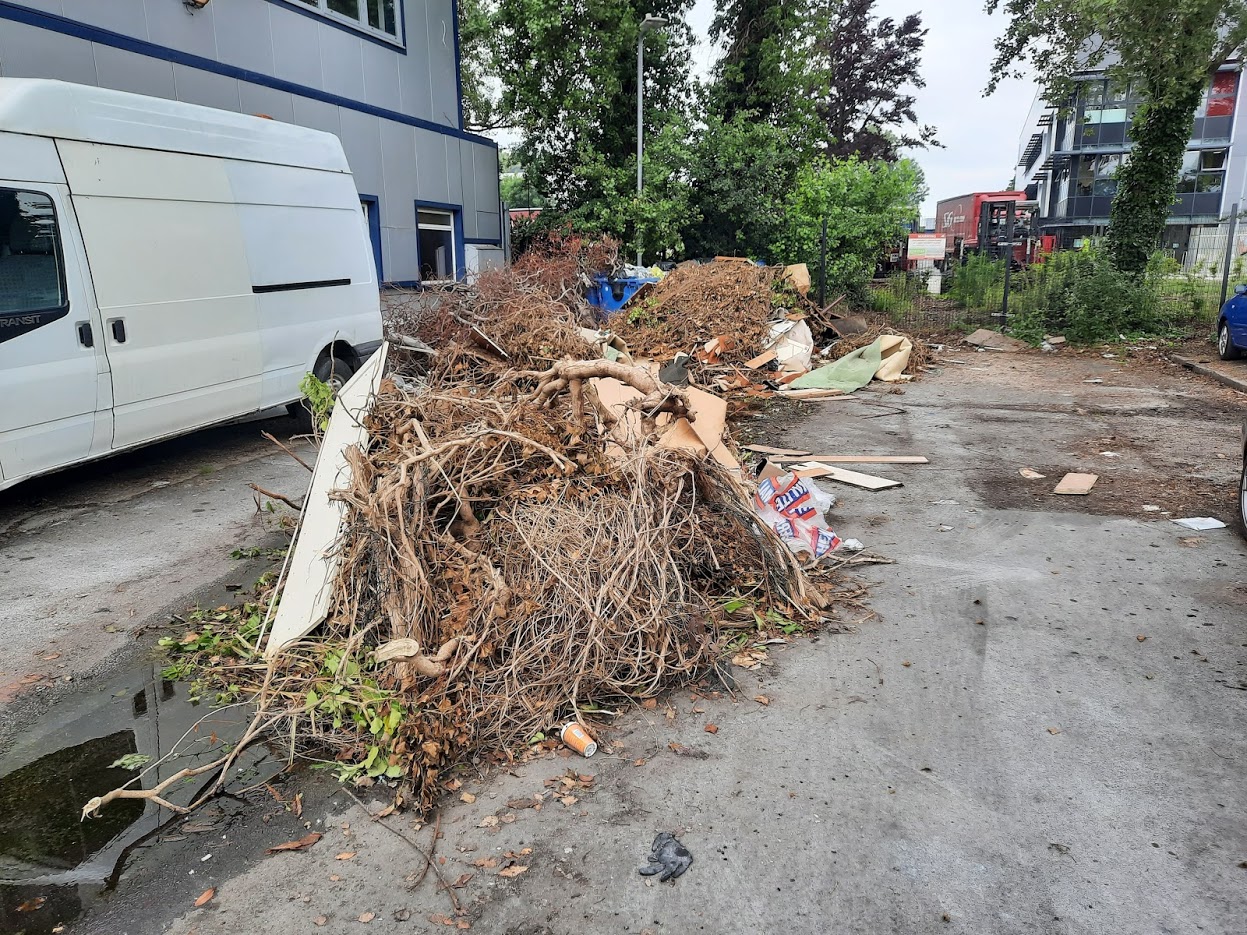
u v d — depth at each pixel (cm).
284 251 838
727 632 440
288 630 412
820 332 1437
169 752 353
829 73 2377
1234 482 715
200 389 733
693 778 325
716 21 2356
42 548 582
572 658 373
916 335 1688
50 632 461
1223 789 314
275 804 318
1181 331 1645
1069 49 1587
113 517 645
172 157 699
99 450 652
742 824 299
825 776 325
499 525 422
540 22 1853
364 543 407
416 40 1561
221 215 751
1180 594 491
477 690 355
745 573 481
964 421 987
